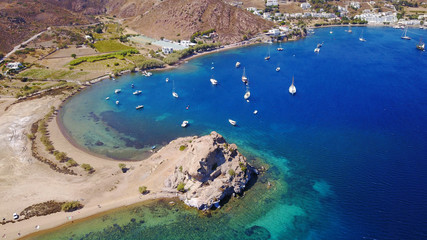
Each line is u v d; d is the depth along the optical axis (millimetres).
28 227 93438
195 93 193750
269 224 91875
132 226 93438
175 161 119438
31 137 141500
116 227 93312
